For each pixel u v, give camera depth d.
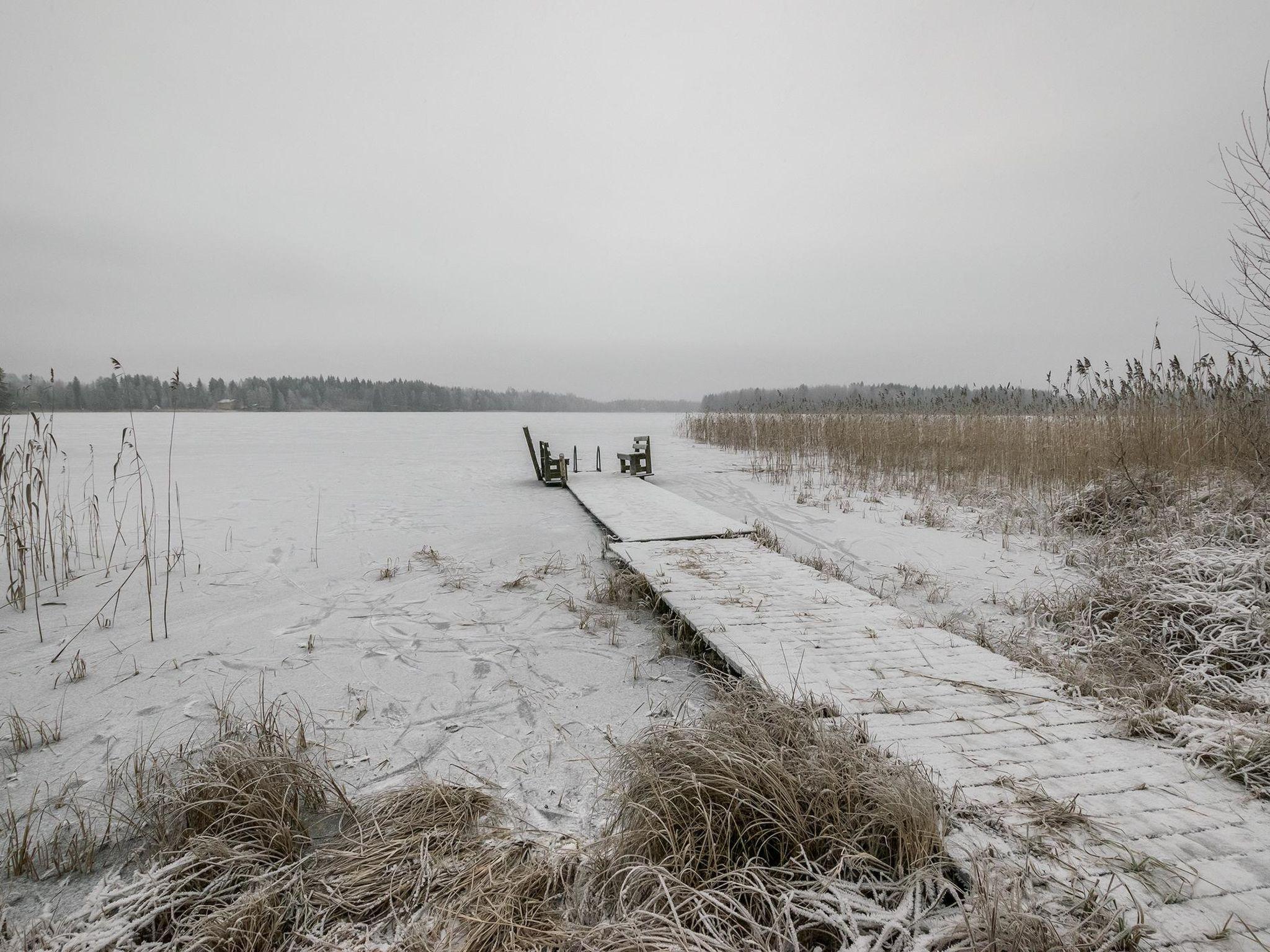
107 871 2.53
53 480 13.63
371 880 2.41
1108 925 1.82
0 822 2.80
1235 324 6.57
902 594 6.11
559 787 3.07
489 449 24.03
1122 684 3.70
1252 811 2.38
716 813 2.39
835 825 2.31
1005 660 3.94
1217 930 1.82
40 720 3.70
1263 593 4.59
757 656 3.99
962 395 16.20
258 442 27.09
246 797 2.67
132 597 6.01
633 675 4.36
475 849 2.58
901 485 12.34
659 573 6.06
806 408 22.38
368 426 44.03
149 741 3.47
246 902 2.25
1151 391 9.15
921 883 2.12
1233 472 7.57
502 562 7.38
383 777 3.15
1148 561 5.61
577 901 2.29
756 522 9.41
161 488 13.15
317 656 4.64
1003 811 2.36
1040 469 10.80
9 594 5.71
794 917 2.08
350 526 9.39
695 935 1.90
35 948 2.07
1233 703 3.50
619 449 23.91
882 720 3.11
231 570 6.98
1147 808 2.39
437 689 4.13
